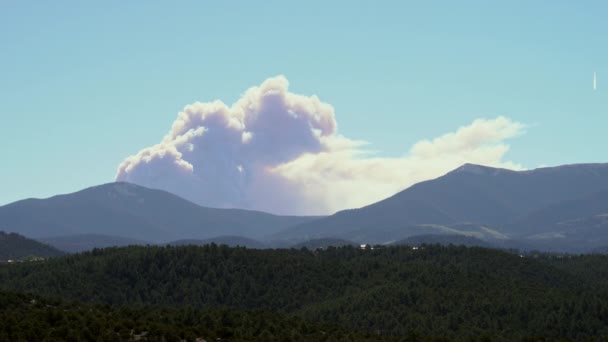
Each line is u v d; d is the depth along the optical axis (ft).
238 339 608.19
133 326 596.70
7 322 554.87
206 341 592.19
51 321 586.86
